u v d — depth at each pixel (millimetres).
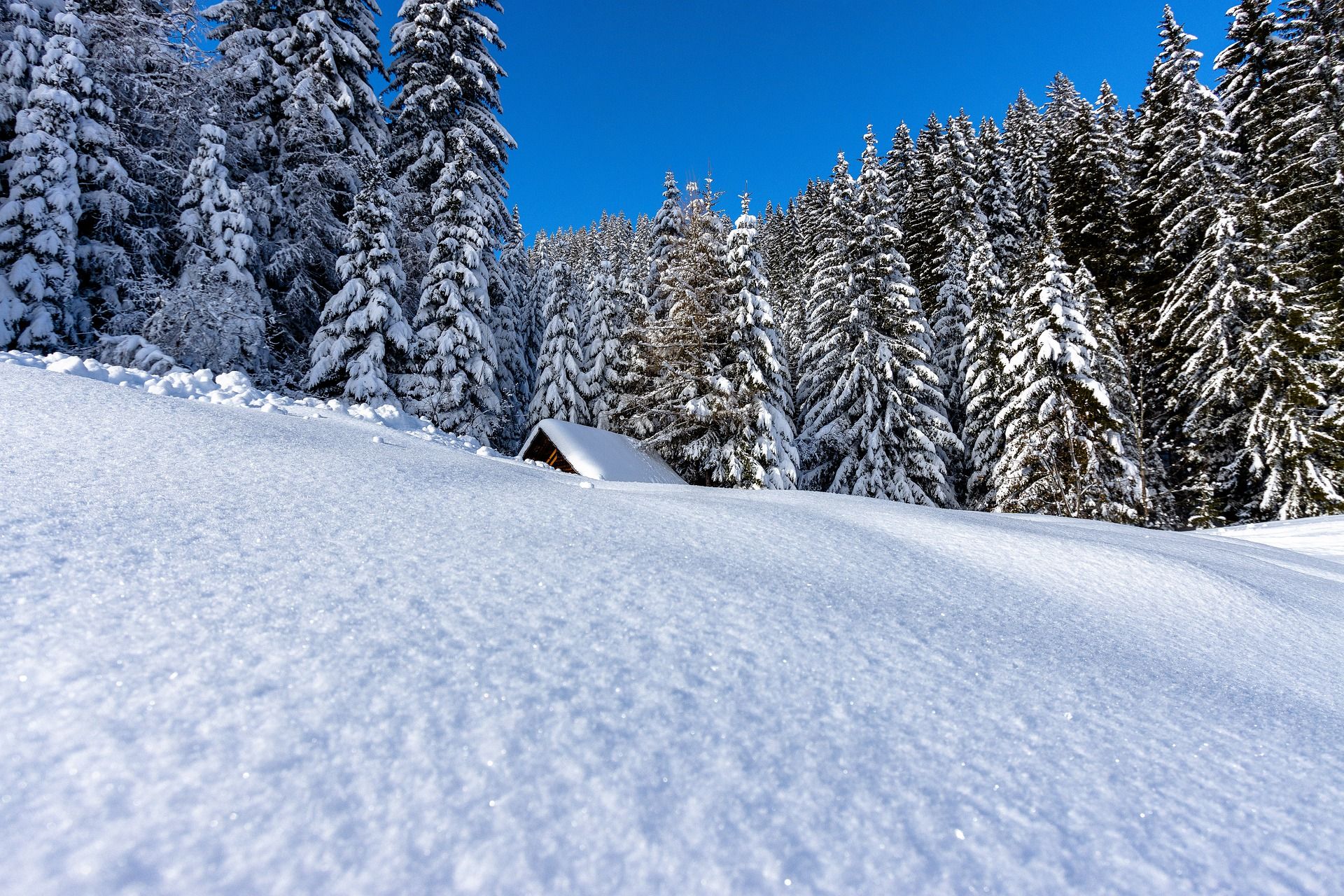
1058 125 31906
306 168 19891
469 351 20484
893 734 1650
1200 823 1401
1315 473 15844
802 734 1587
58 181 13359
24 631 1532
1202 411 18906
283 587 2037
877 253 22703
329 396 17656
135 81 16625
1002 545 4812
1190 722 1971
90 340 14133
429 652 1730
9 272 12578
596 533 3316
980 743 1661
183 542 2293
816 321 25875
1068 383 19578
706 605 2414
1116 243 24641
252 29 20609
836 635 2303
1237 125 23297
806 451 23688
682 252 23047
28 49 14227
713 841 1168
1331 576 6449
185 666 1489
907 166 36656
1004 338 21812
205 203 15445
